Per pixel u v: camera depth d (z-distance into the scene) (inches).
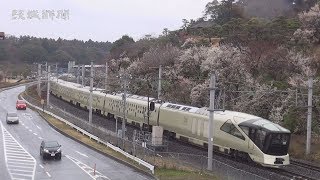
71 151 1510.8
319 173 1193.4
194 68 2260.1
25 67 4685.0
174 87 2251.5
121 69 3053.6
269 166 1263.5
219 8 3750.0
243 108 1715.1
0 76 4963.1
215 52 2070.6
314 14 2331.4
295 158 1403.8
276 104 1665.8
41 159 1353.3
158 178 1074.1
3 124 2203.5
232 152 1387.8
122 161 1312.7
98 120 2496.3
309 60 1887.3
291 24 2453.2
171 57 2709.2
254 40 2129.7
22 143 1662.2
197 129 1569.9
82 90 3078.2
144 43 3796.8
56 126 2119.8
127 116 2239.2
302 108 1578.5
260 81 1846.7
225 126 1403.8
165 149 1512.1
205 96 1905.8
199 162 1237.7
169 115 1791.3
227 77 1876.2
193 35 3341.5
